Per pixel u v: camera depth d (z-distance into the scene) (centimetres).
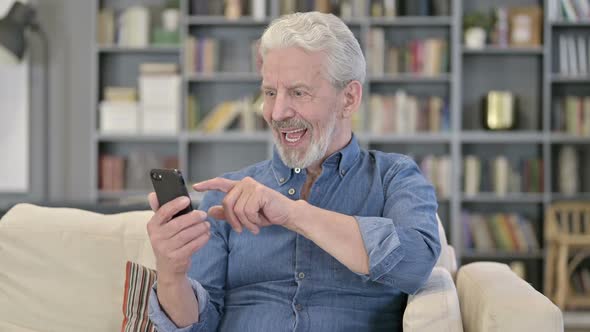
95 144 599
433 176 592
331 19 190
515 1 610
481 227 591
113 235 232
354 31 611
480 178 597
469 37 592
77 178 624
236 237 200
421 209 186
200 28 620
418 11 593
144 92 594
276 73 184
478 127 615
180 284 175
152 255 227
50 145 626
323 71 185
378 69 593
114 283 228
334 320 189
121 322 224
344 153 198
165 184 166
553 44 609
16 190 621
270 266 196
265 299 195
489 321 173
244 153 627
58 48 622
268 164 212
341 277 192
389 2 598
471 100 616
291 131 186
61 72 623
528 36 593
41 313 229
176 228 165
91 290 228
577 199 596
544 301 173
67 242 233
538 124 604
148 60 621
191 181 624
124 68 622
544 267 589
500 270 208
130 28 603
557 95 612
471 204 614
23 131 620
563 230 578
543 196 588
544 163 586
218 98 622
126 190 605
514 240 590
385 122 594
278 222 172
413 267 175
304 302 192
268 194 170
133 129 595
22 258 234
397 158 205
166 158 608
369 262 172
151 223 167
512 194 593
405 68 594
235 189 172
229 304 201
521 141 592
